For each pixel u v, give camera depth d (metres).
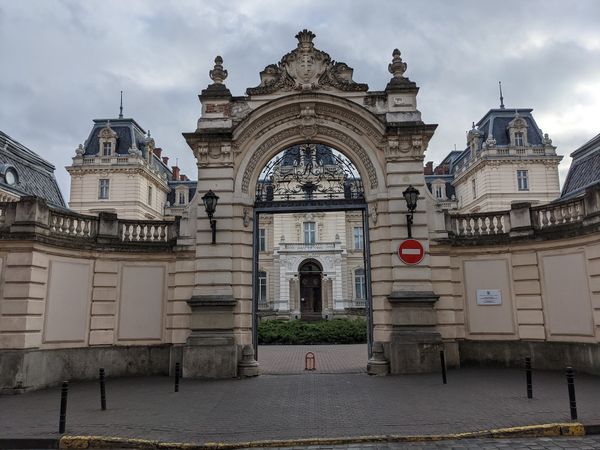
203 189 15.06
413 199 14.05
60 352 13.82
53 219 14.12
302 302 50.78
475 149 50.16
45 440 8.05
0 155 22.44
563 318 13.91
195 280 14.61
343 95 15.47
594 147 19.80
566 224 13.96
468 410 9.31
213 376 13.82
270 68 15.73
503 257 15.20
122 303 15.02
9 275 13.09
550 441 7.68
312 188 15.90
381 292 14.41
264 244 51.94
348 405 10.09
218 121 15.49
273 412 9.63
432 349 13.80
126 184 48.72
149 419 9.20
